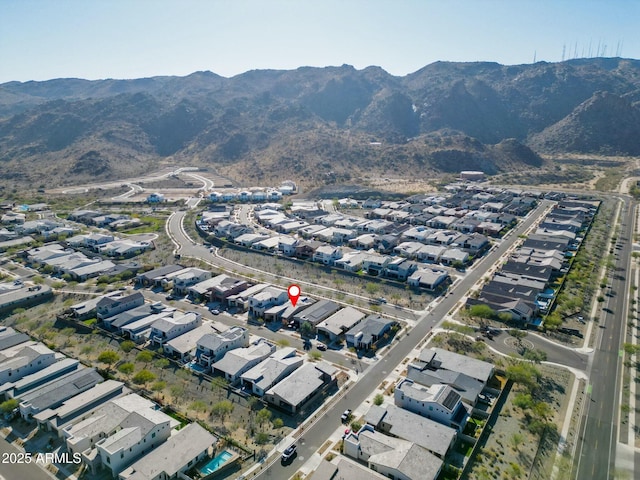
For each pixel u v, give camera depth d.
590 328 133.00
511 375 104.44
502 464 80.69
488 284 159.00
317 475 73.44
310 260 197.38
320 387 102.31
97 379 104.19
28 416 93.75
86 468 80.44
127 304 144.62
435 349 116.19
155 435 84.75
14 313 146.75
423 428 86.19
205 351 116.31
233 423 93.12
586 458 82.75
